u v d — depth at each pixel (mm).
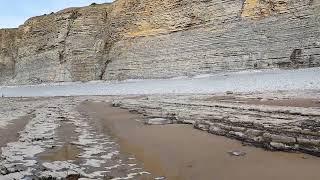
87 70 77438
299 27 50656
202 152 10289
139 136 13586
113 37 76062
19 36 96312
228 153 9977
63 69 79500
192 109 19484
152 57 66750
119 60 72688
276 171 8047
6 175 8391
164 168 8820
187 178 7902
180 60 62594
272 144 10102
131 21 72750
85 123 18391
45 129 16125
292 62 50281
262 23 54594
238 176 7855
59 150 11383
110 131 15344
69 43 80250
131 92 47344
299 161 8719
